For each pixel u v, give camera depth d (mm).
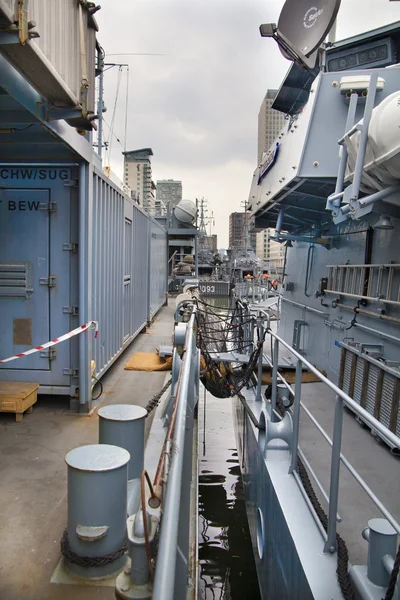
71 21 3312
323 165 5395
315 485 3625
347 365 5164
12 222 5035
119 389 6074
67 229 5035
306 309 7754
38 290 5086
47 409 5125
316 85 5320
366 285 5309
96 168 5312
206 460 7961
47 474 3621
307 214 7484
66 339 5062
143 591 1580
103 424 3086
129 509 2684
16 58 2586
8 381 5141
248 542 5914
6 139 4309
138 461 3115
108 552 2445
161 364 7336
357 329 5543
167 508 1449
